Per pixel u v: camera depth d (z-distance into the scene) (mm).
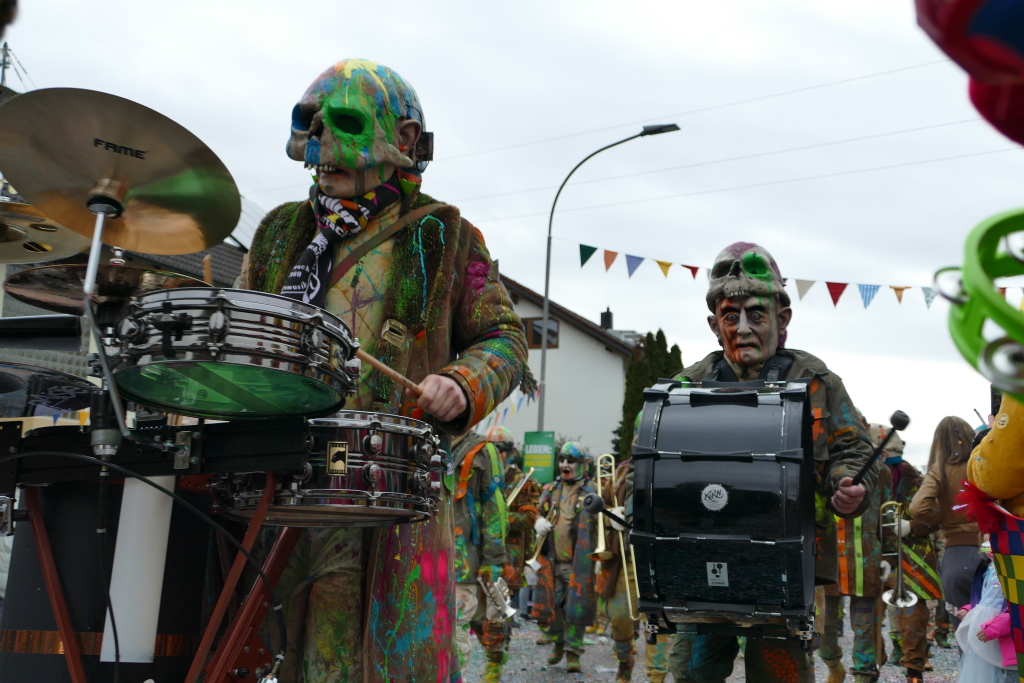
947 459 6633
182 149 2277
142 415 2465
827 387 4129
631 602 7406
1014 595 2682
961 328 705
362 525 2557
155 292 1916
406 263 2812
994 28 542
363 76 2834
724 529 3475
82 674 2477
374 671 2559
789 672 3814
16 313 9914
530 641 10766
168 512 2482
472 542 6637
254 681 2662
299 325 1929
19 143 2256
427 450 2379
